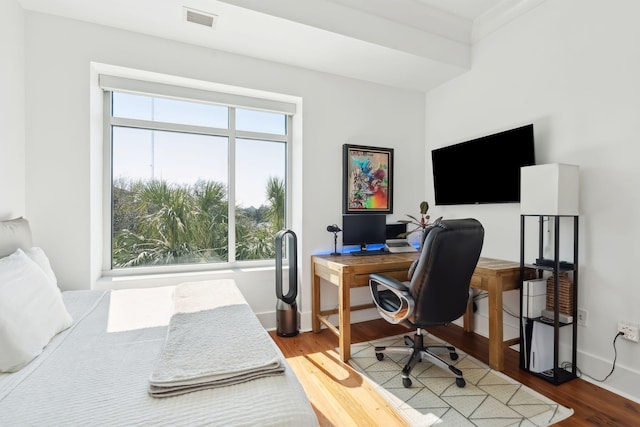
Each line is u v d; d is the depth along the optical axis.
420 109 3.49
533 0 2.36
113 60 2.24
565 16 2.17
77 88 2.16
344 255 2.96
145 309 1.67
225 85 2.61
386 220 3.29
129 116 2.59
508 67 2.56
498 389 1.94
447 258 1.86
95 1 1.96
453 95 3.13
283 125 3.19
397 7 2.52
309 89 2.92
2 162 1.80
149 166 2.68
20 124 1.98
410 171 3.46
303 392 0.95
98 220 2.39
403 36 2.58
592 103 2.02
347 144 3.07
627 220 1.86
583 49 2.07
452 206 3.17
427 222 3.45
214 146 2.91
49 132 2.09
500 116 2.64
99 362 1.08
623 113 1.88
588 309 2.05
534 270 2.32
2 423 0.75
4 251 1.56
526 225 2.46
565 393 1.89
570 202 1.98
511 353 2.47
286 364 1.09
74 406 0.83
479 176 2.74
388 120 3.32
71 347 1.19
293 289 2.78
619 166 1.89
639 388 1.80
